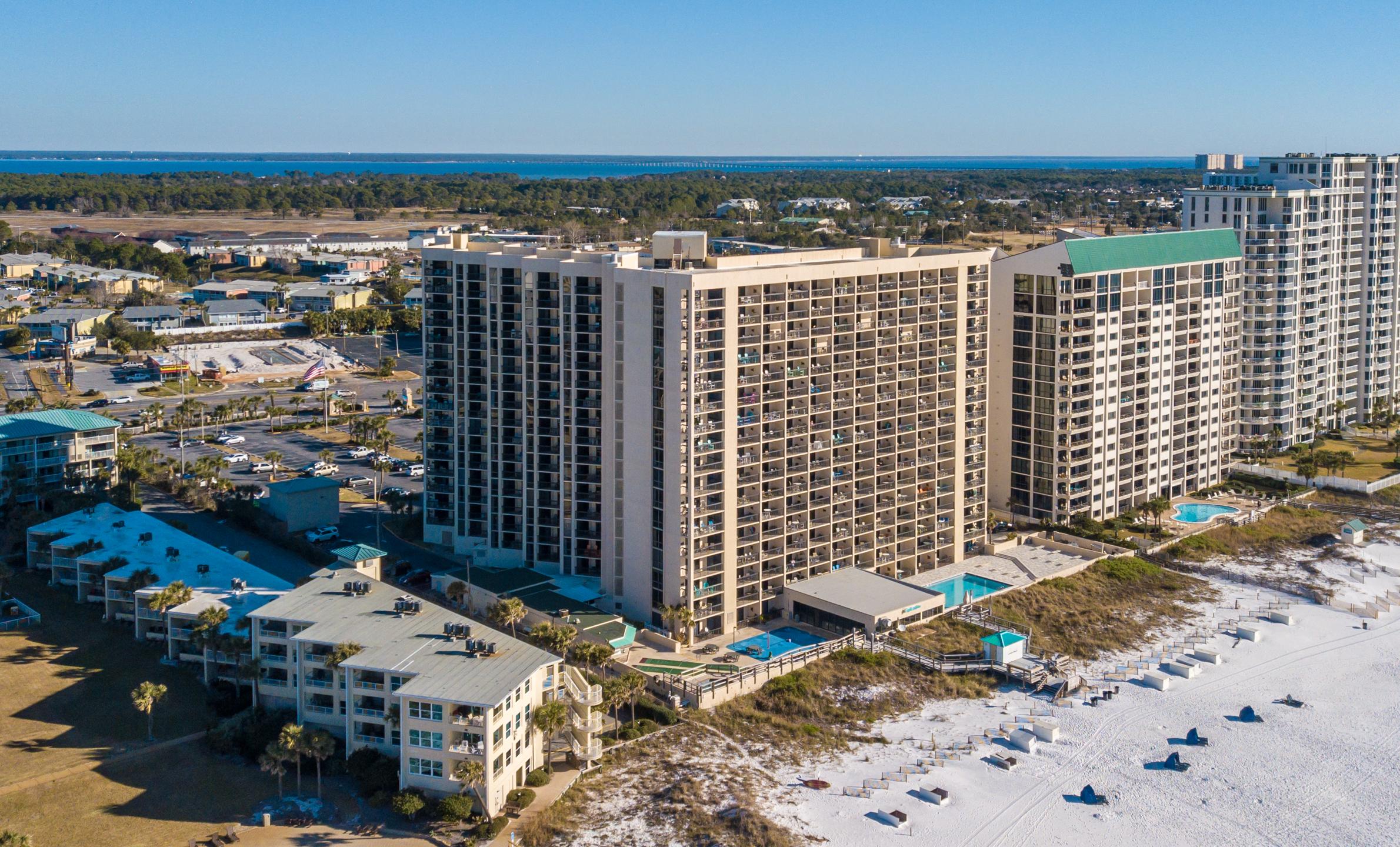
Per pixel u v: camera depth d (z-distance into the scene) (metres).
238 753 166.88
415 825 150.75
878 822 157.50
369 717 162.12
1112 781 169.38
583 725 167.50
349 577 193.62
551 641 177.75
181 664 191.75
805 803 161.75
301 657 168.12
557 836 150.62
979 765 173.00
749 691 189.00
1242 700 195.25
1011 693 195.88
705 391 198.38
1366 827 159.00
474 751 152.00
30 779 158.50
